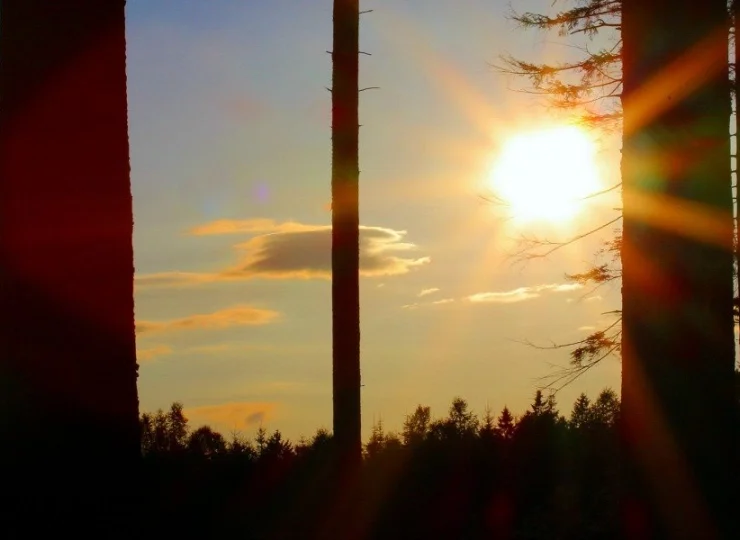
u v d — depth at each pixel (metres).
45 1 4.56
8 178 4.47
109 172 4.68
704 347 6.15
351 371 11.15
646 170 6.33
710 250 6.20
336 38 11.21
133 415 4.70
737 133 9.45
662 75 6.28
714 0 6.29
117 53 4.79
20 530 4.28
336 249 11.22
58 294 4.45
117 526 4.54
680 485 6.10
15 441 4.33
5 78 4.56
